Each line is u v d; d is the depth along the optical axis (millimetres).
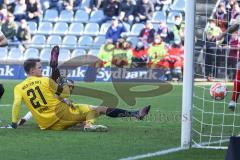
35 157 18453
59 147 20281
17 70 55469
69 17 65312
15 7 64688
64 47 59969
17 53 60094
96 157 18562
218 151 19812
